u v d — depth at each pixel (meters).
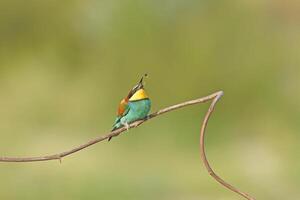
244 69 16.38
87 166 13.09
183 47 16.56
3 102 16.55
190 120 15.34
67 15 18.23
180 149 14.48
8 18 18.45
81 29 17.97
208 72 16.33
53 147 14.49
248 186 12.48
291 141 14.87
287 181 12.69
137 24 17.00
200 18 16.88
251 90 16.19
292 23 17.39
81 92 16.84
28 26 18.16
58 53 17.80
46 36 18.16
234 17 16.89
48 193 11.81
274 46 16.89
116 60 16.97
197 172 13.02
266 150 14.41
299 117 15.80
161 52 16.67
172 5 16.86
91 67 17.39
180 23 16.84
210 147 14.71
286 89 16.38
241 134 15.39
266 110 15.88
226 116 15.72
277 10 17.66
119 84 16.73
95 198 11.67
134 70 16.72
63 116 16.30
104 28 17.45
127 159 13.67
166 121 15.21
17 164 13.14
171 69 16.42
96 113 16.30
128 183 12.16
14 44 18.17
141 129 14.79
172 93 16.20
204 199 11.73
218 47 16.62
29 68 17.73
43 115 16.23
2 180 12.27
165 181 12.39
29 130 15.41
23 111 16.34
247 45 16.64
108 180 12.23
